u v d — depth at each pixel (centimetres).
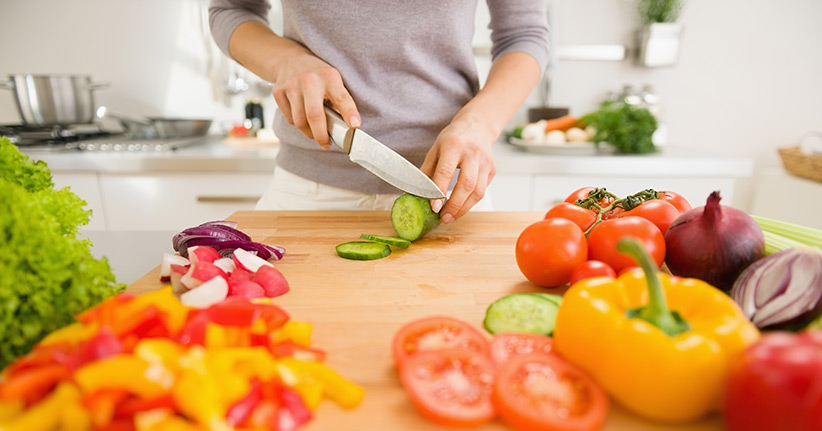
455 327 54
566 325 48
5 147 69
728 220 63
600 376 45
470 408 43
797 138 232
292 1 102
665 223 77
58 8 215
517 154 182
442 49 108
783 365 35
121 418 39
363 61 105
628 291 50
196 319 46
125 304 47
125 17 217
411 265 81
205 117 230
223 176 174
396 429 43
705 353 41
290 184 119
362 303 67
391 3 100
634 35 221
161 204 177
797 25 219
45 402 39
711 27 221
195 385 39
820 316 51
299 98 88
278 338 52
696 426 43
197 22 218
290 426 42
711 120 232
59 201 68
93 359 40
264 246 81
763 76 226
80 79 192
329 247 90
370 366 52
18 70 221
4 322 47
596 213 86
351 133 83
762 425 35
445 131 92
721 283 64
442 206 91
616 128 182
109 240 97
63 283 54
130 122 205
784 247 66
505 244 92
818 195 187
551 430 41
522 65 111
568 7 220
